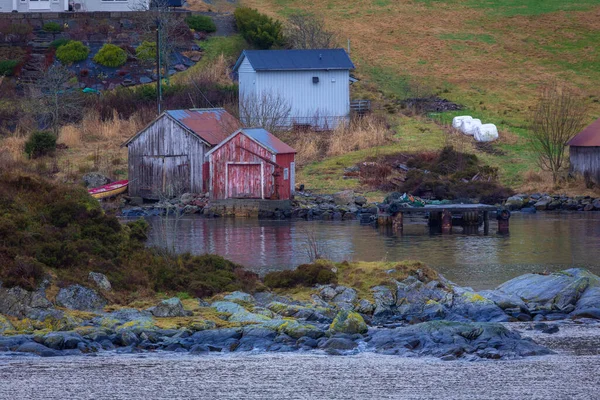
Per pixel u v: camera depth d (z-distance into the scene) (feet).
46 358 271.28
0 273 304.91
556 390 248.73
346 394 245.65
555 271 382.42
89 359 271.28
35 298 299.38
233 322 299.99
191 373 261.44
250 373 261.65
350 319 297.12
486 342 282.15
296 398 243.81
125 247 349.20
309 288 340.59
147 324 293.02
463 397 244.42
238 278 347.15
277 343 284.41
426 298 328.70
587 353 278.26
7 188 360.07
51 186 369.30
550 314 322.14
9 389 247.50
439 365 267.59
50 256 322.55
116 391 247.70
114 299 316.81
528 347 279.49
